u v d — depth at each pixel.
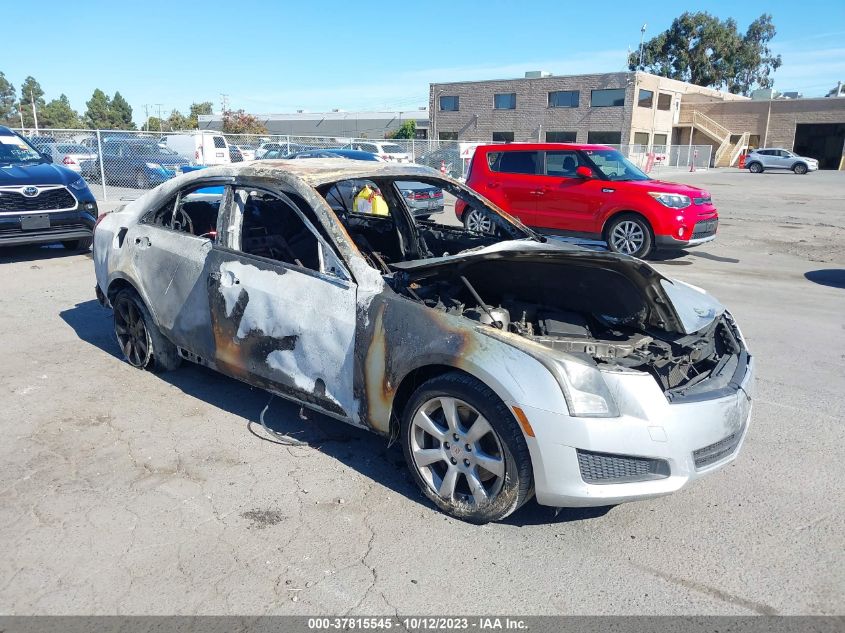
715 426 3.14
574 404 2.93
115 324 5.41
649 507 3.52
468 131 52.72
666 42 70.62
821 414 4.70
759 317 7.26
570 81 47.78
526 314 3.82
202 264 4.38
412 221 5.43
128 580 2.88
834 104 51.00
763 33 76.81
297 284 3.86
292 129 64.50
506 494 3.12
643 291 3.70
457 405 3.26
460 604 2.77
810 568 3.01
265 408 4.62
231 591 2.82
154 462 3.89
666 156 52.03
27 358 5.59
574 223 11.17
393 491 3.62
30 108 116.88
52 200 9.35
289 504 3.48
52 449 4.03
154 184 17.94
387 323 3.45
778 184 32.00
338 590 2.84
